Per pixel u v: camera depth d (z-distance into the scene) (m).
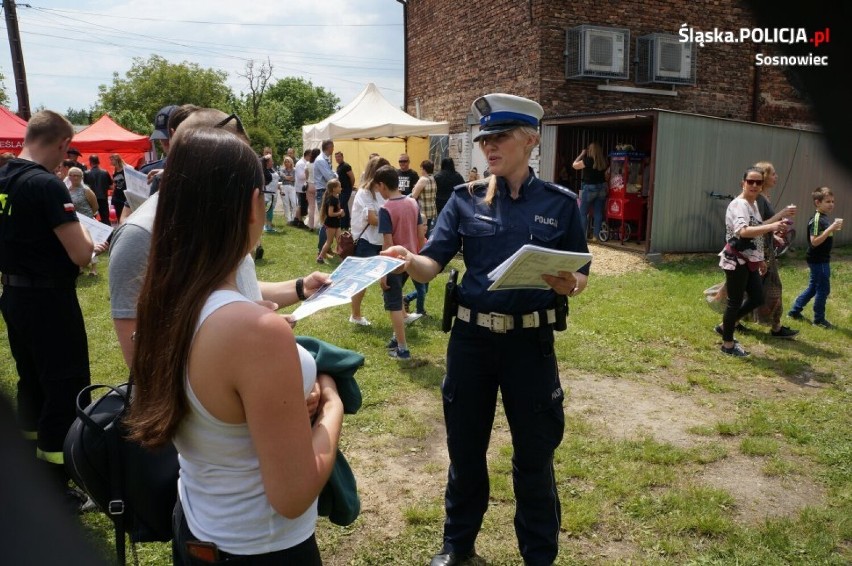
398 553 3.06
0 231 3.11
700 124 11.23
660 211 11.15
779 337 6.71
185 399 1.35
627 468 3.86
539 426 2.63
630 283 9.40
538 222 2.62
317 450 1.43
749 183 5.89
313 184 14.42
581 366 5.79
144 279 1.40
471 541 2.91
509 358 2.62
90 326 6.96
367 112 15.66
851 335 6.79
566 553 3.06
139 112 45.09
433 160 17.11
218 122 2.07
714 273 10.16
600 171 12.52
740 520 3.36
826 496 3.61
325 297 1.92
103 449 1.70
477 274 2.65
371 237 6.47
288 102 72.31
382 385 5.22
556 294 2.63
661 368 5.79
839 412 4.77
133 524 1.77
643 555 3.05
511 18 14.12
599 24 13.54
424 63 18.11
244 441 1.38
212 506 1.43
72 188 8.59
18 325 3.15
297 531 1.50
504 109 2.55
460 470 2.82
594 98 13.73
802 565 2.97
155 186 3.09
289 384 1.30
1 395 1.89
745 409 4.84
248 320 1.29
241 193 1.35
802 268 10.56
